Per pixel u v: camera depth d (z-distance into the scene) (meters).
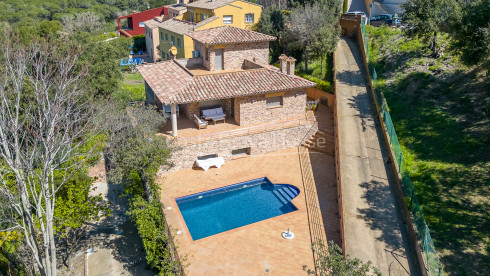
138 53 76.88
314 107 36.09
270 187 26.80
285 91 31.91
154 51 65.75
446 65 32.66
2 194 18.36
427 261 16.58
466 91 28.97
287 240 20.70
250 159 30.34
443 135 25.97
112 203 28.25
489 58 23.73
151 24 68.31
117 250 23.48
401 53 37.44
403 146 26.61
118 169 21.78
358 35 46.31
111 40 71.00
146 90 38.75
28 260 22.36
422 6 33.38
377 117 30.58
